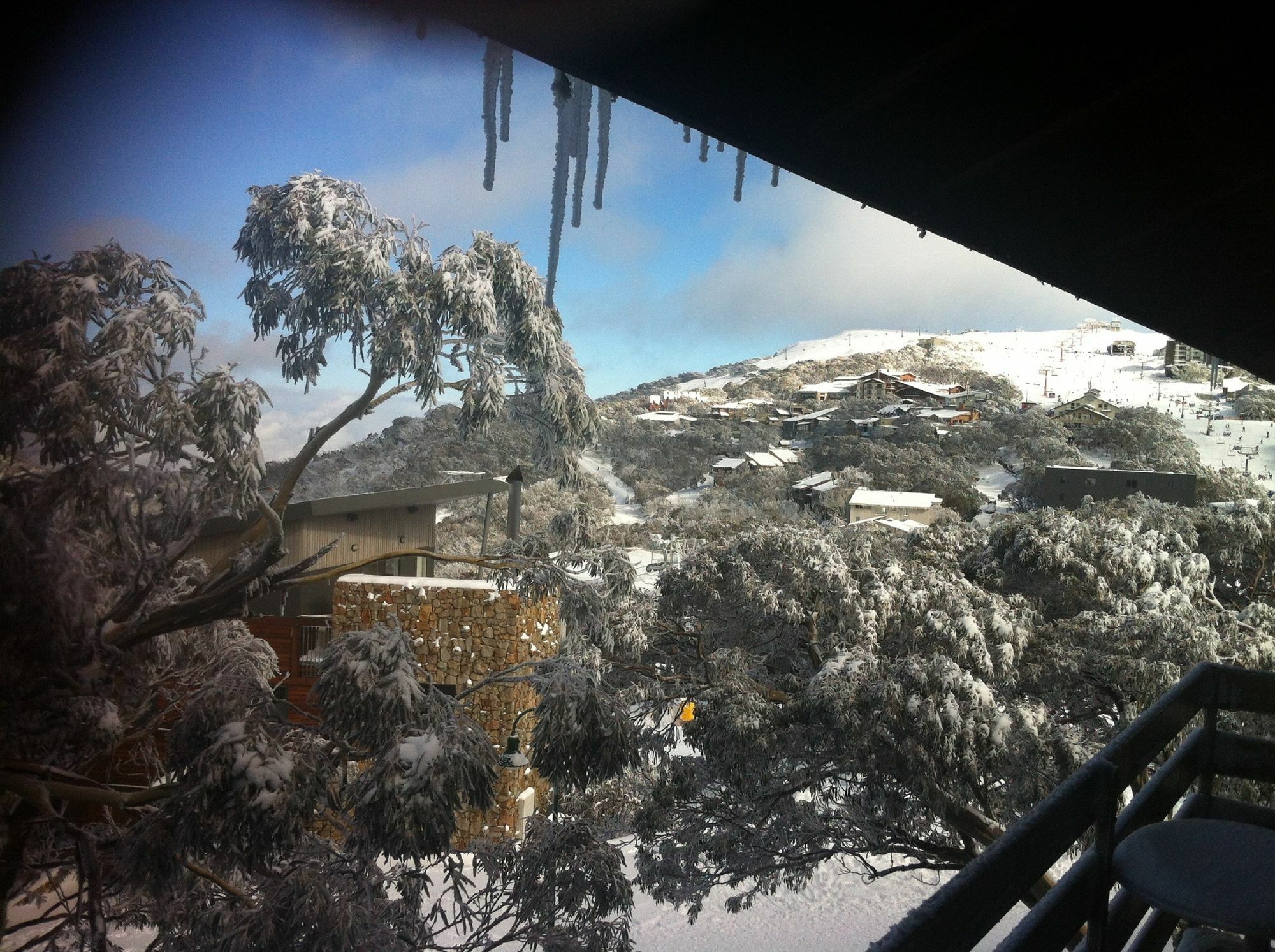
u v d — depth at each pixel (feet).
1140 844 5.49
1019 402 505.25
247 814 24.35
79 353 23.20
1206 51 4.28
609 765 30.22
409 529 69.26
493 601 59.57
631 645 48.44
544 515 150.82
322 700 28.04
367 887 28.76
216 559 46.80
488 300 32.78
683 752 61.36
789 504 277.85
